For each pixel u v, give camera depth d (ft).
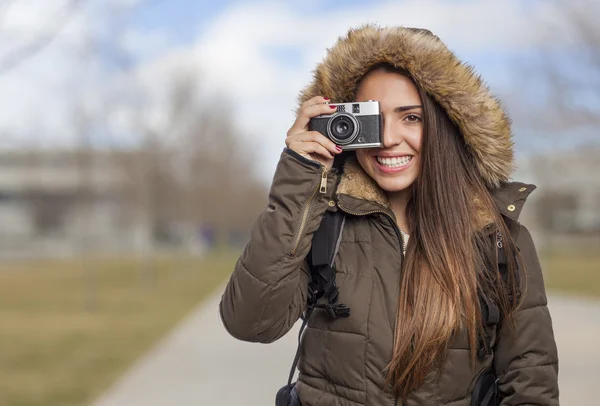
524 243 8.55
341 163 8.99
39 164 125.59
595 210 178.91
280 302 8.13
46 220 188.75
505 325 8.24
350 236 8.47
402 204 8.98
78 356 34.71
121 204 106.83
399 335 7.99
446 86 8.21
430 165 8.38
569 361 30.50
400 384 7.96
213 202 155.43
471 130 8.34
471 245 8.23
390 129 8.43
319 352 8.32
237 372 29.12
